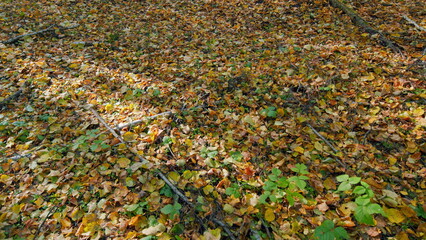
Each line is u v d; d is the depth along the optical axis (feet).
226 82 15.67
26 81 15.69
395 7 22.54
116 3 27.12
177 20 24.50
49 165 10.88
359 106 13.25
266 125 12.81
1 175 10.35
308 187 9.92
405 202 9.10
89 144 11.77
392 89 13.79
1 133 12.37
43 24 22.11
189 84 16.05
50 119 13.19
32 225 8.83
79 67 17.44
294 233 8.43
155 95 14.85
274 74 16.19
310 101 13.84
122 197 9.65
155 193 9.68
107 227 8.74
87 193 9.83
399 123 12.12
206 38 21.38
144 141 12.01
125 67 17.74
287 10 24.48
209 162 10.87
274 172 9.59
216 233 8.32
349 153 11.03
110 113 13.83
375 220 8.53
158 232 8.37
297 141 11.75
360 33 19.54
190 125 12.98
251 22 23.22
